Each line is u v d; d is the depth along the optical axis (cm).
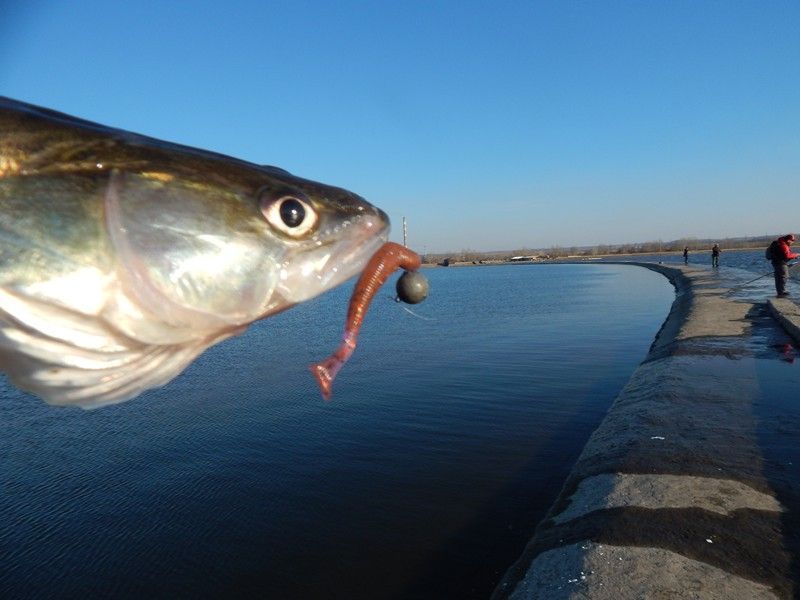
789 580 318
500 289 4106
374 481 670
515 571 374
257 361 1470
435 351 1544
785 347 974
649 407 678
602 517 402
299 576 488
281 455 765
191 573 493
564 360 1353
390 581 479
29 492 659
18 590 476
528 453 746
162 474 707
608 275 5372
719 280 2700
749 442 538
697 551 349
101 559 518
